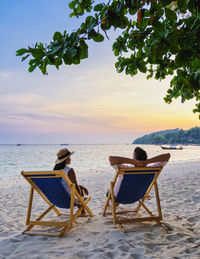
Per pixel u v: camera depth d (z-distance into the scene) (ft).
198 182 23.18
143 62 9.55
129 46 8.96
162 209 12.77
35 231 9.23
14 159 106.73
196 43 6.35
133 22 8.65
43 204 15.81
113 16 5.52
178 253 6.98
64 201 9.70
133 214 11.57
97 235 8.59
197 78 7.95
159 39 6.49
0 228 9.81
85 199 11.18
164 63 8.67
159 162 9.80
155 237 8.33
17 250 7.34
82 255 6.93
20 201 17.11
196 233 8.73
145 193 10.43
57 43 5.49
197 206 13.26
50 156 136.77
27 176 8.98
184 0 5.51
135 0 5.16
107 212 12.03
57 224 9.09
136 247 7.41
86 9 7.69
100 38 5.90
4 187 27.02
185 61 6.49
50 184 9.07
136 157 10.32
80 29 5.75
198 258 6.64
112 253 7.04
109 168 56.70
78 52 5.52
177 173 36.24
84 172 46.47
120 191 9.52
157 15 6.51
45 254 7.02
